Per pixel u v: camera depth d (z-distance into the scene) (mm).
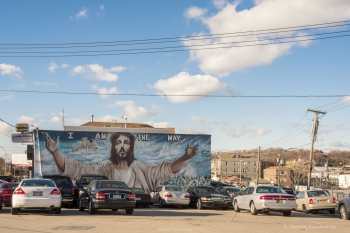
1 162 89875
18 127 34750
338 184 74688
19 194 15859
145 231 12008
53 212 17906
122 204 16828
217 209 24688
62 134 34219
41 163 33594
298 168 86125
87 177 24703
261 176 103250
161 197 25469
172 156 35875
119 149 35000
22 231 11719
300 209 26312
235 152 111688
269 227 13789
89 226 12945
